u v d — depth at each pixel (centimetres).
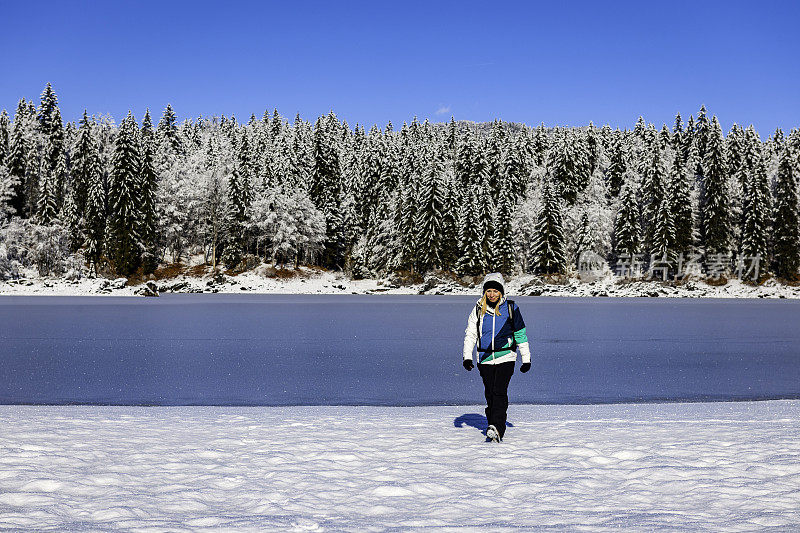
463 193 8344
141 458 564
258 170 9606
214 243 8175
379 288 7844
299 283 7981
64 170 7975
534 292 7606
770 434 700
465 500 442
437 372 1712
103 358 1983
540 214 7662
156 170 8012
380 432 744
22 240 7144
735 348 2419
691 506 425
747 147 8338
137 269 7438
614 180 8875
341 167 9194
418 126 12156
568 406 1073
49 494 434
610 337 2903
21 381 1498
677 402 1207
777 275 7738
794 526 374
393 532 366
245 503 432
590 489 476
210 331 3048
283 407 1068
